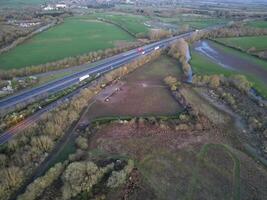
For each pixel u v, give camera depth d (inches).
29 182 4062.5
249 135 5295.3
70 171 3969.0
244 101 6530.5
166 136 5157.5
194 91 6904.5
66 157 4571.9
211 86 7145.7
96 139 5014.8
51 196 3848.4
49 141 4638.3
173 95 6678.2
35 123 5137.8
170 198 3929.6
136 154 4697.3
